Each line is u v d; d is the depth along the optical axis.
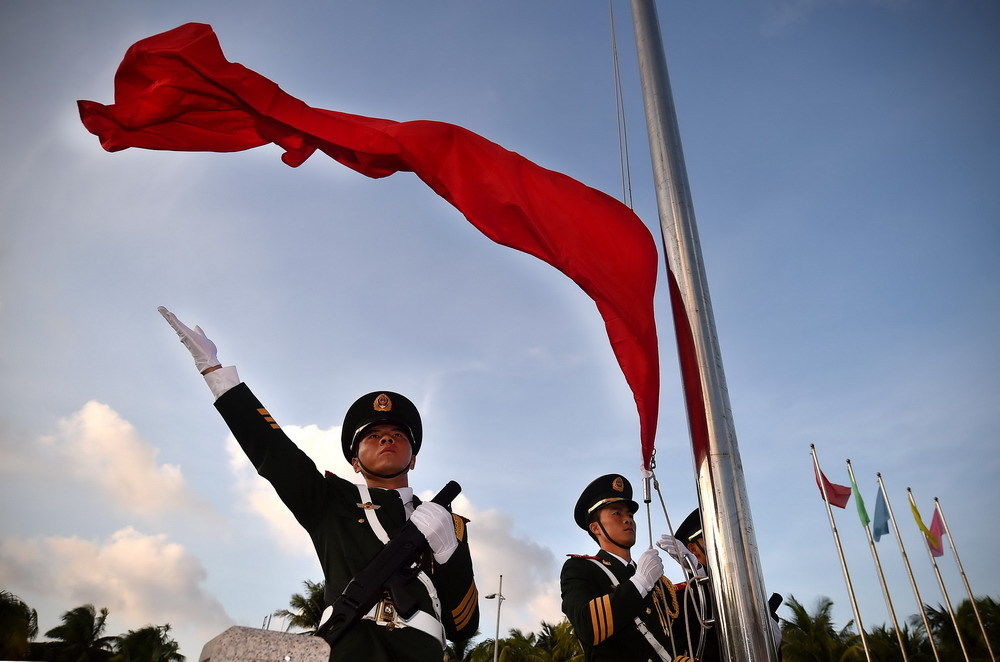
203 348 3.32
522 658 56.09
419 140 4.36
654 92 4.50
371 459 3.69
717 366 3.61
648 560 4.50
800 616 45.81
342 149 4.45
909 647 43.62
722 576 3.18
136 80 4.04
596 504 5.41
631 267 4.28
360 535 3.29
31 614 55.91
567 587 4.88
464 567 3.30
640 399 4.06
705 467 3.41
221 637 2.10
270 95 4.09
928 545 27.31
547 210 4.36
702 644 4.45
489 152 4.47
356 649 2.88
